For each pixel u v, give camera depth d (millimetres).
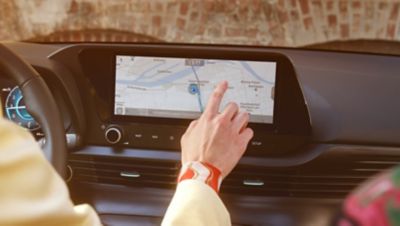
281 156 1680
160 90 1694
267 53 1621
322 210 1721
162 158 1719
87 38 3535
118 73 1700
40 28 3568
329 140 1656
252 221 1741
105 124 1731
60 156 1385
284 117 1654
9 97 1682
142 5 3330
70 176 1792
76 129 1732
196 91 1680
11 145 605
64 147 1391
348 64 1644
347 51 1647
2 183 590
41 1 3568
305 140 1663
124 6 3363
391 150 1650
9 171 594
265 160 1679
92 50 1688
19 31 3607
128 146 1736
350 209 406
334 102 1642
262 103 1652
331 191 1702
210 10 3201
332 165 1671
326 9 3090
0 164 588
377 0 2990
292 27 3145
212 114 1132
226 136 1095
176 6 3273
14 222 587
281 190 1723
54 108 1382
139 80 1697
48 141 1377
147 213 1778
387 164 1661
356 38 3086
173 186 1768
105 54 1693
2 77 1670
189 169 1015
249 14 3172
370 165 1667
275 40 3154
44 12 3547
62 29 3508
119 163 1752
